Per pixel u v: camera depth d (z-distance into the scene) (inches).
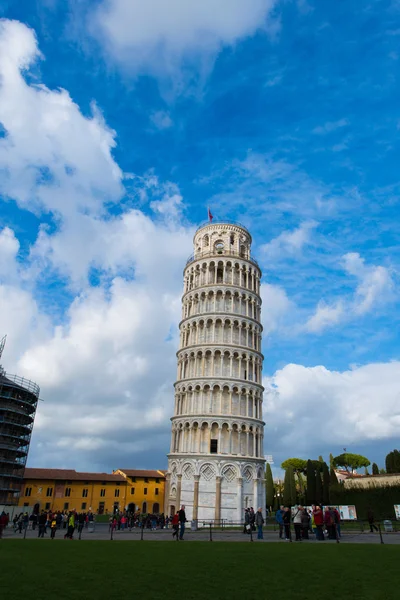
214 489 2748.5
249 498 2822.3
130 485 5009.8
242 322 3253.0
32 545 1229.1
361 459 5674.2
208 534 1888.5
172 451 3038.9
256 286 3538.4
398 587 673.0
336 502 3398.1
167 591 636.7
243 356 3154.5
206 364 3105.3
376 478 3294.8
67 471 4803.2
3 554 1006.4
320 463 4249.5
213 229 3627.0
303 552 1045.8
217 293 3314.5
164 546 1205.7
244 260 3474.4
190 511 2733.8
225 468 2795.3
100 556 976.9
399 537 1547.7
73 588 647.1
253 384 3117.6
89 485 4758.9
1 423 3417.8
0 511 3171.8
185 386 3095.5
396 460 3521.2
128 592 625.9
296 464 6023.6
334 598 612.4
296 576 751.1
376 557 954.7
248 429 2965.1
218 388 3021.7
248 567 831.7
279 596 620.1
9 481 3432.6
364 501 3184.1
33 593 616.4
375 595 628.4
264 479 2989.7
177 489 2832.2
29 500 4375.0
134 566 836.0
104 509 4758.9
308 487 3838.6
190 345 3191.4
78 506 4616.1
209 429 2893.7
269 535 1770.4
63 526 2501.2
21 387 3580.2
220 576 746.8
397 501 2972.4
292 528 2113.7
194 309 3346.5
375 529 1975.9
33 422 3794.3
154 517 2539.4
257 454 2989.7
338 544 1253.1
